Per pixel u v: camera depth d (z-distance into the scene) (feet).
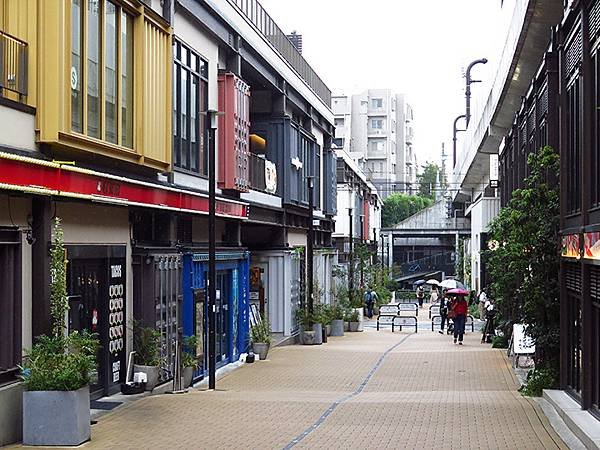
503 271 69.21
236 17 81.56
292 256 107.86
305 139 119.44
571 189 54.03
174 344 60.44
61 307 39.93
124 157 51.96
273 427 42.14
